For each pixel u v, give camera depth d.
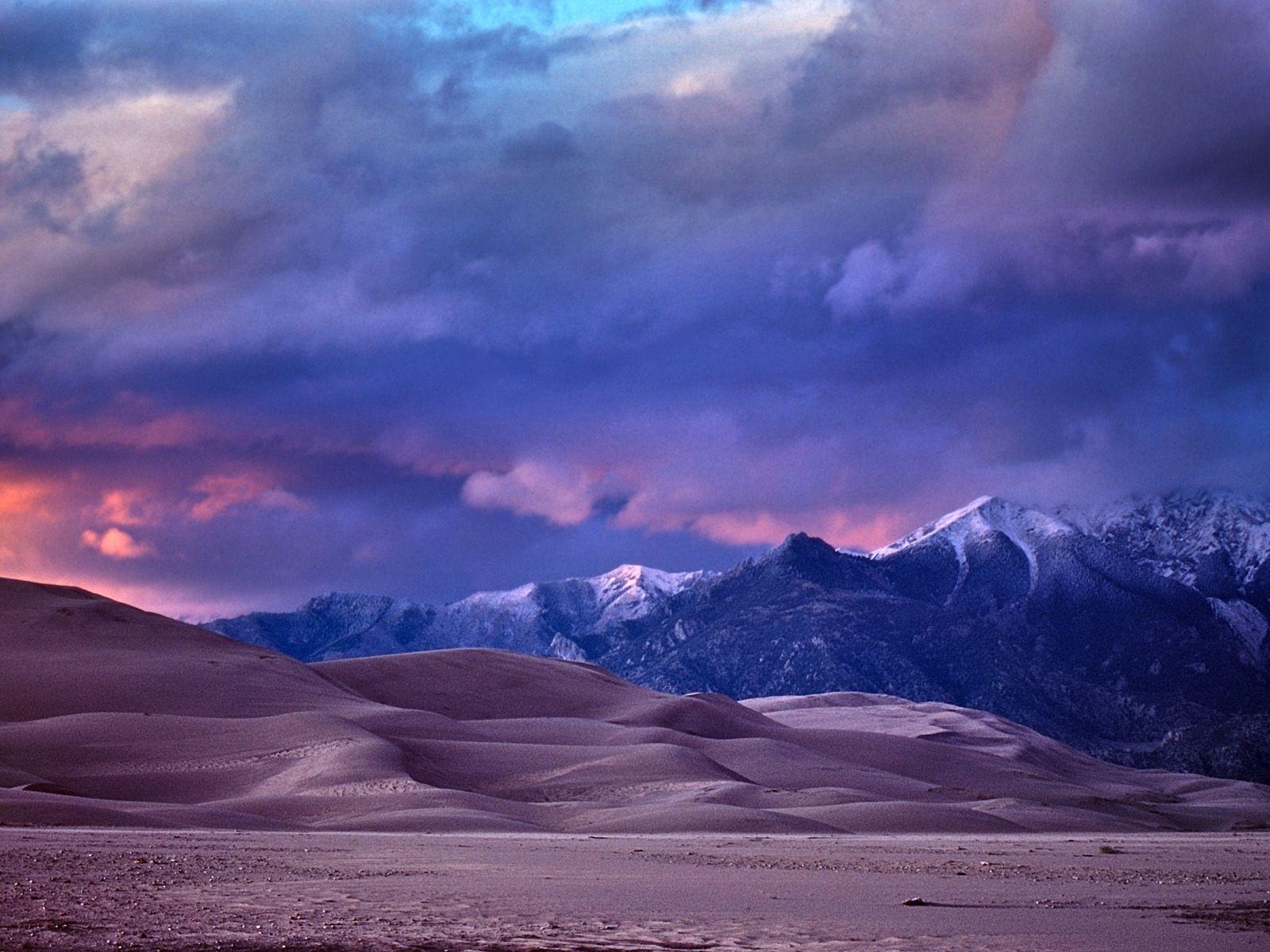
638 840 74.31
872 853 63.00
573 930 27.28
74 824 73.94
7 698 145.38
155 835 65.12
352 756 112.50
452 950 24.39
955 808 110.25
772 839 78.44
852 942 26.08
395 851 55.81
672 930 27.56
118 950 24.30
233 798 104.19
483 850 58.97
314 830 81.94
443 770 125.25
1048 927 29.08
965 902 35.22
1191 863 58.28
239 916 29.38
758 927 28.20
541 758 133.25
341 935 26.23
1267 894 39.25
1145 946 26.12
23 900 31.78
